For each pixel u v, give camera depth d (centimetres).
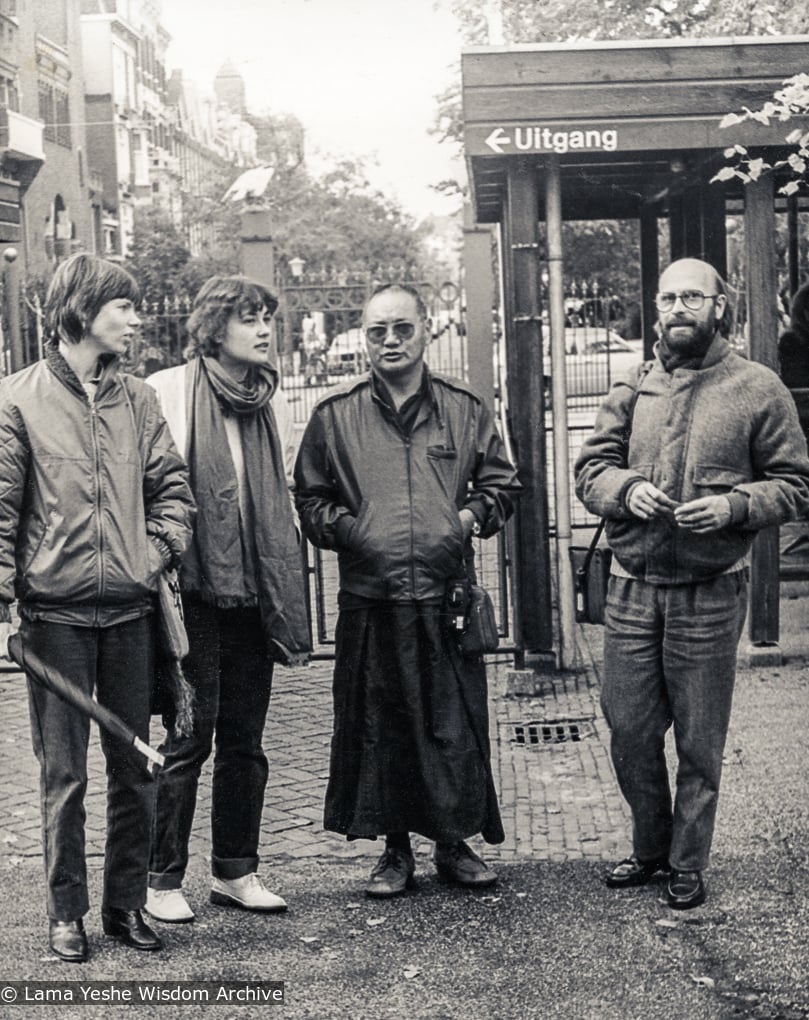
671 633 457
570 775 615
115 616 411
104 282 407
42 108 3984
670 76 703
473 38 1282
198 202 3859
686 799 461
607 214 1090
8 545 398
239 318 448
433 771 470
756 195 743
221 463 444
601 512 461
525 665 765
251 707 460
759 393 453
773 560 766
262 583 448
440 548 467
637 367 474
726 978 407
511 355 848
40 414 404
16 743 679
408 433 476
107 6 4762
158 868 455
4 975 412
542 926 449
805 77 661
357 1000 397
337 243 3838
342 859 524
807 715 673
